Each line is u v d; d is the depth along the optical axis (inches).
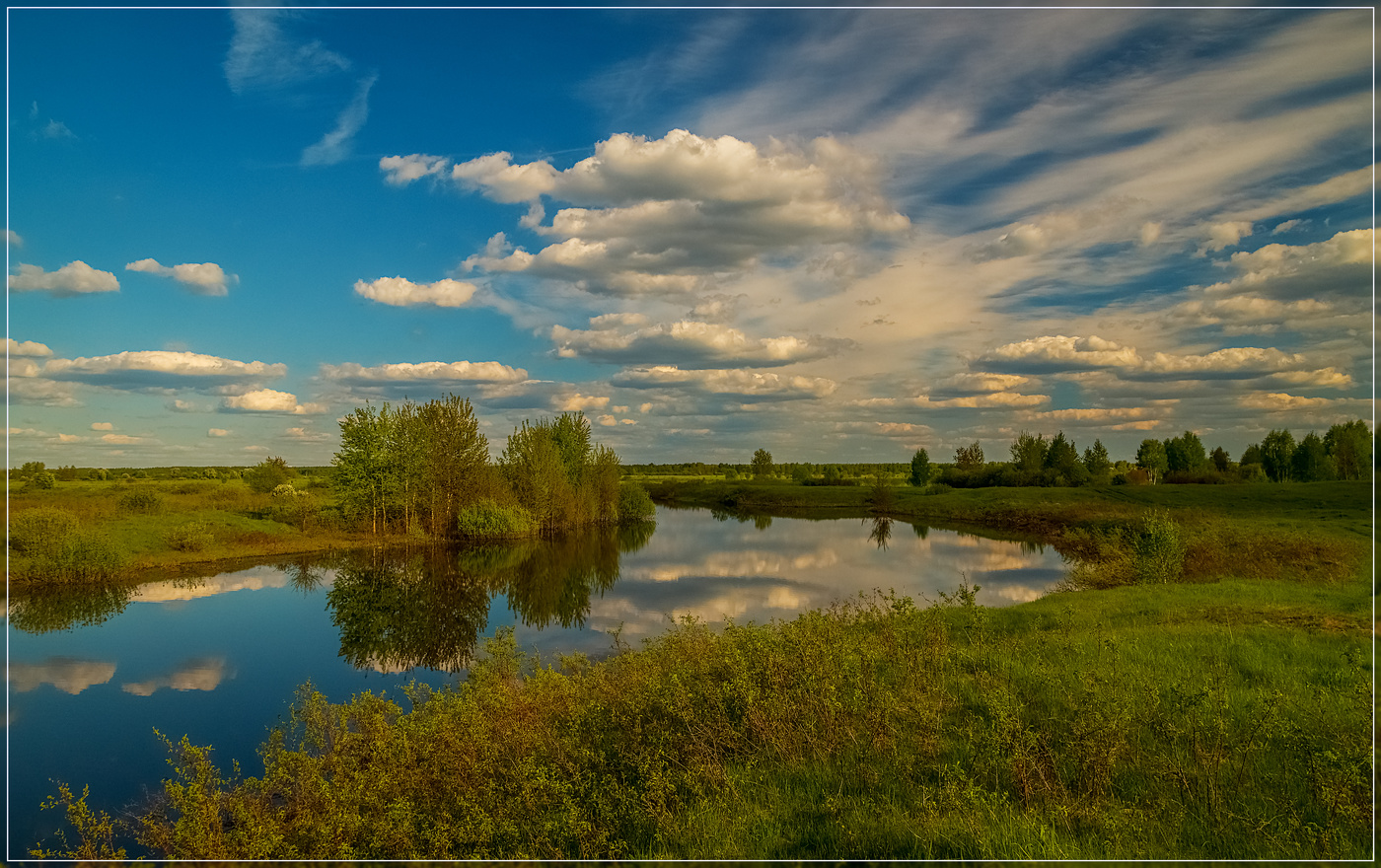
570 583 1370.6
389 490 2112.5
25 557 1323.8
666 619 1021.8
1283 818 266.5
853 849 259.0
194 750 402.6
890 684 454.0
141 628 995.9
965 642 603.2
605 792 342.6
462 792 370.3
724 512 3550.7
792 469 6186.0
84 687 724.0
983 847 247.9
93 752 553.9
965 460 4220.0
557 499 2450.8
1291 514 1712.6
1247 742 314.5
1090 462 3759.8
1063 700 397.1
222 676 770.8
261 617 1075.9
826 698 381.7
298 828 356.5
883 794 307.1
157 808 454.3
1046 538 2146.9
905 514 3238.2
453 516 2198.6
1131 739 340.8
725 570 1514.5
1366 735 318.7
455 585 1364.4
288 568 1561.3
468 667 789.2
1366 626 601.6
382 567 1594.5
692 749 373.7
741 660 453.1
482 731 423.5
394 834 321.4
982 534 2303.2
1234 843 252.1
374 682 746.2
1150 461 3599.9
